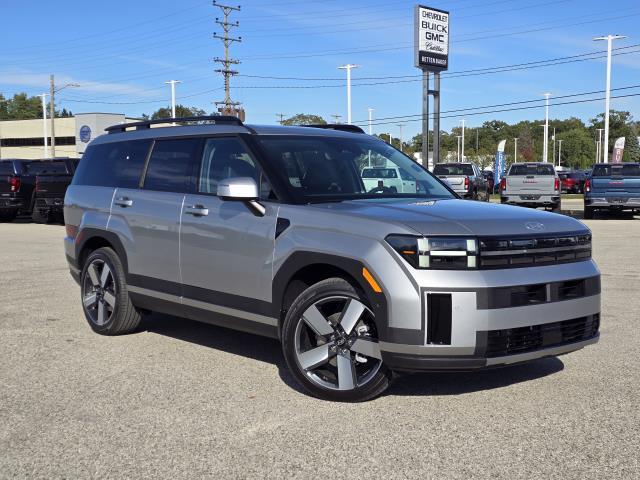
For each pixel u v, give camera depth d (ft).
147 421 14.37
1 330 22.50
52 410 15.05
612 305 25.91
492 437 13.35
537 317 14.28
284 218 16.11
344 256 14.66
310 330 15.75
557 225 15.39
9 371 17.94
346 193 17.30
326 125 21.59
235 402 15.47
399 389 16.28
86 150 23.75
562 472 11.83
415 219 14.44
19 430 13.93
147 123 21.48
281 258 15.96
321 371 15.69
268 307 16.48
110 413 14.84
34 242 50.44
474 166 92.17
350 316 14.83
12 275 33.94
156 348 20.27
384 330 14.07
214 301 17.92
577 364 18.25
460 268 13.79
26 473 12.01
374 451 12.75
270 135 18.08
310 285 16.26
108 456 12.67
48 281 32.19
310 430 13.78
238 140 18.07
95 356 19.39
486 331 13.70
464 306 13.62
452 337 13.65
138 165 20.97
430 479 11.62
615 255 40.60
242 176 17.54
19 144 324.60
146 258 19.90
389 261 14.05
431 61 119.34
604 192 71.26
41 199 68.95
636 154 534.37
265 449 12.89
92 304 22.26
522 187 79.56
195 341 21.11
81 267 22.94
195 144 19.26
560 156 470.80
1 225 69.87
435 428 13.83
